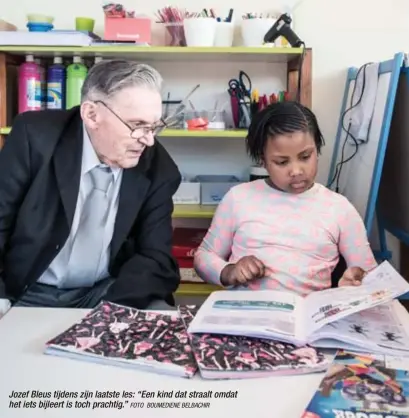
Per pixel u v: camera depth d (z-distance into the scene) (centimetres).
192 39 181
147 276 124
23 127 129
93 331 90
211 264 131
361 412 66
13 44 176
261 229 131
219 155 211
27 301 135
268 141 125
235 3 203
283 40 188
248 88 206
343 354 84
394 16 203
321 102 207
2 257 132
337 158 204
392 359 82
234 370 78
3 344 89
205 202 198
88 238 133
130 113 115
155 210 136
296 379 78
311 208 131
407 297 160
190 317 97
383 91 172
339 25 204
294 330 89
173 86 207
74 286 140
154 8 203
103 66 119
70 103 188
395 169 183
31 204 126
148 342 87
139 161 134
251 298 105
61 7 204
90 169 128
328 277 130
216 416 69
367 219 167
